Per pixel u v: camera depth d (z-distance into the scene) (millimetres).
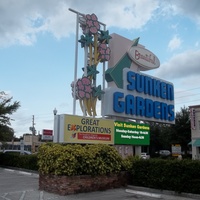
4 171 22891
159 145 59969
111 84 20906
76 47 18891
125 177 14000
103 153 13336
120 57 21328
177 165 12125
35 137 78250
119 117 20609
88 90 18844
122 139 20016
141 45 23438
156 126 60031
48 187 12438
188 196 11547
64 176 11750
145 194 12070
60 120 17125
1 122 28562
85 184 12359
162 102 23594
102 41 20547
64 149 12297
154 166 13023
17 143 71625
